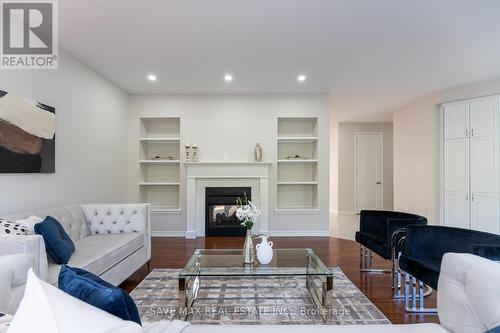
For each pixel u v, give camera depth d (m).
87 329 0.68
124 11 2.48
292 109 5.16
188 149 5.09
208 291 2.79
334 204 8.30
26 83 2.72
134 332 0.72
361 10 2.48
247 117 5.16
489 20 2.64
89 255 2.40
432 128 5.11
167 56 3.47
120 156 4.77
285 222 5.13
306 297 2.66
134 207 3.36
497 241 2.16
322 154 5.16
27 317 0.70
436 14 2.54
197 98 5.14
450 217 4.86
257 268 2.39
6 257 1.35
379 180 8.02
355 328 1.32
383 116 7.12
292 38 3.01
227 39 3.03
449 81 4.43
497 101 4.29
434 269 2.07
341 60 3.60
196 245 4.47
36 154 2.80
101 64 3.72
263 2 2.36
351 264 3.61
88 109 3.79
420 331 1.29
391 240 2.77
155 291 2.76
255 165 5.00
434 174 5.08
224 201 5.04
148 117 5.13
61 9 2.45
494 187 4.33
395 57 3.51
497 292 1.11
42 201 2.92
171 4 2.38
